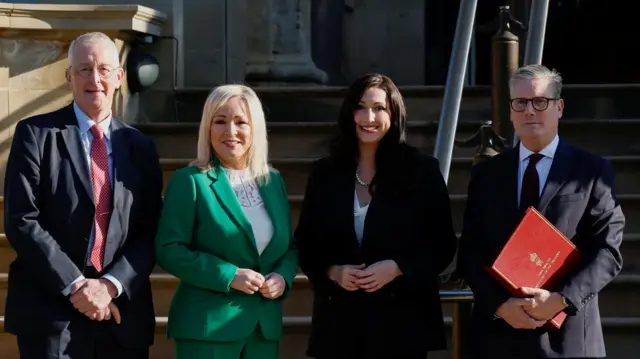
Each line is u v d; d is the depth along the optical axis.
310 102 10.62
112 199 5.69
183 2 11.48
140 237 5.79
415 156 5.89
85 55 5.72
